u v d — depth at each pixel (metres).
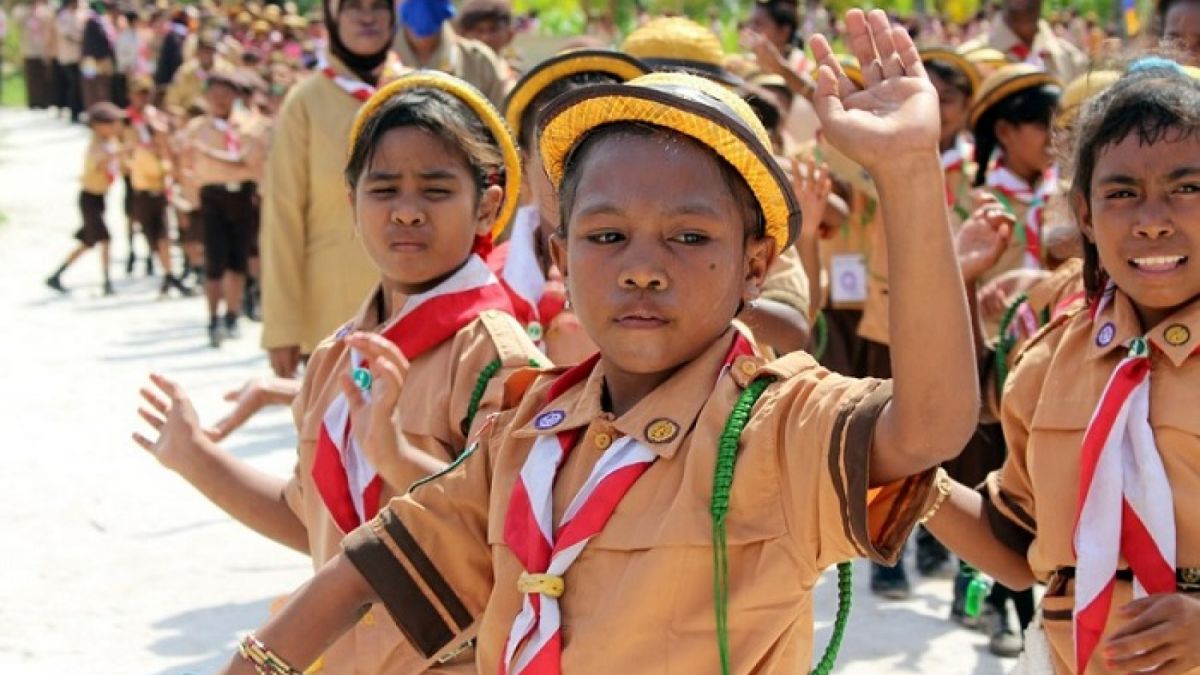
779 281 5.52
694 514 2.56
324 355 4.02
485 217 4.07
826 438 2.46
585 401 2.79
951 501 3.66
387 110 3.93
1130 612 3.04
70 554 7.95
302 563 7.82
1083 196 3.57
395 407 3.44
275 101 19.70
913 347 2.38
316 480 3.73
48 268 20.23
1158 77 3.46
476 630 2.94
